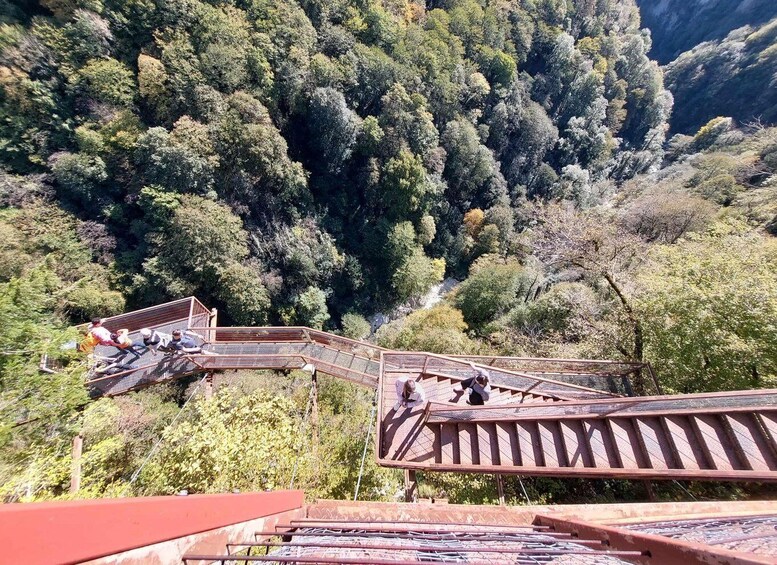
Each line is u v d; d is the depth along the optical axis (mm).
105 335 9391
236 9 28297
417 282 32938
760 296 9078
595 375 9188
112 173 23641
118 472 9180
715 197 26766
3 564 775
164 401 14906
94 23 23672
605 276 13781
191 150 23531
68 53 23234
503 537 3104
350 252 32656
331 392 13117
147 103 24938
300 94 30266
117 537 1332
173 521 1753
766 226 19938
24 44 22094
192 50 25453
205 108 25109
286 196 28547
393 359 8477
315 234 29875
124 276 21906
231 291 22906
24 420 7297
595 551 2406
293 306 27516
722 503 4250
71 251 20719
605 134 48875
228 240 22984
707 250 11320
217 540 2162
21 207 20938
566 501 8203
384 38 35812
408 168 31969
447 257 38156
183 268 22484
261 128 25594
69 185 22062
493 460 6211
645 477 5508
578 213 24359
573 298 17453
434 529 3402
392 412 7105
